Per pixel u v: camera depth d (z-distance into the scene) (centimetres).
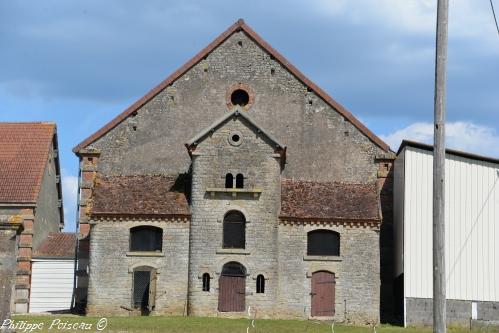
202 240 5688
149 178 6034
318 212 5778
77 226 6056
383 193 6022
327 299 5694
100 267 5725
